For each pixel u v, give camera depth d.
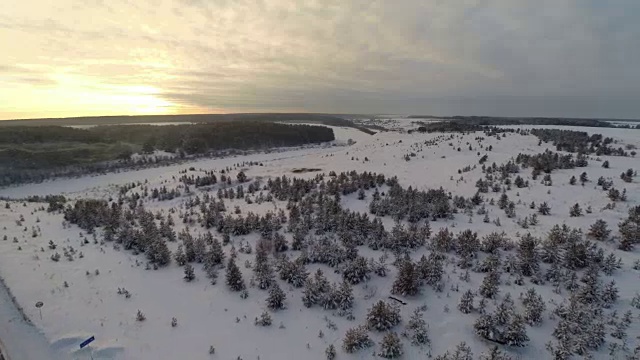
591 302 17.48
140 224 30.75
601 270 20.14
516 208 31.16
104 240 27.55
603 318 16.42
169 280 21.62
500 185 37.94
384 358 15.10
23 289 20.22
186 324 17.62
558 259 20.95
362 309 18.47
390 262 22.83
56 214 35.22
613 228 25.30
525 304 17.64
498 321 16.22
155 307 18.92
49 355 15.30
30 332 16.70
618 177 36.69
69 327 17.09
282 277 21.25
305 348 15.98
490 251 23.03
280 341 16.45
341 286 18.83
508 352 14.96
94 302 19.22
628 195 31.06
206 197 39.50
